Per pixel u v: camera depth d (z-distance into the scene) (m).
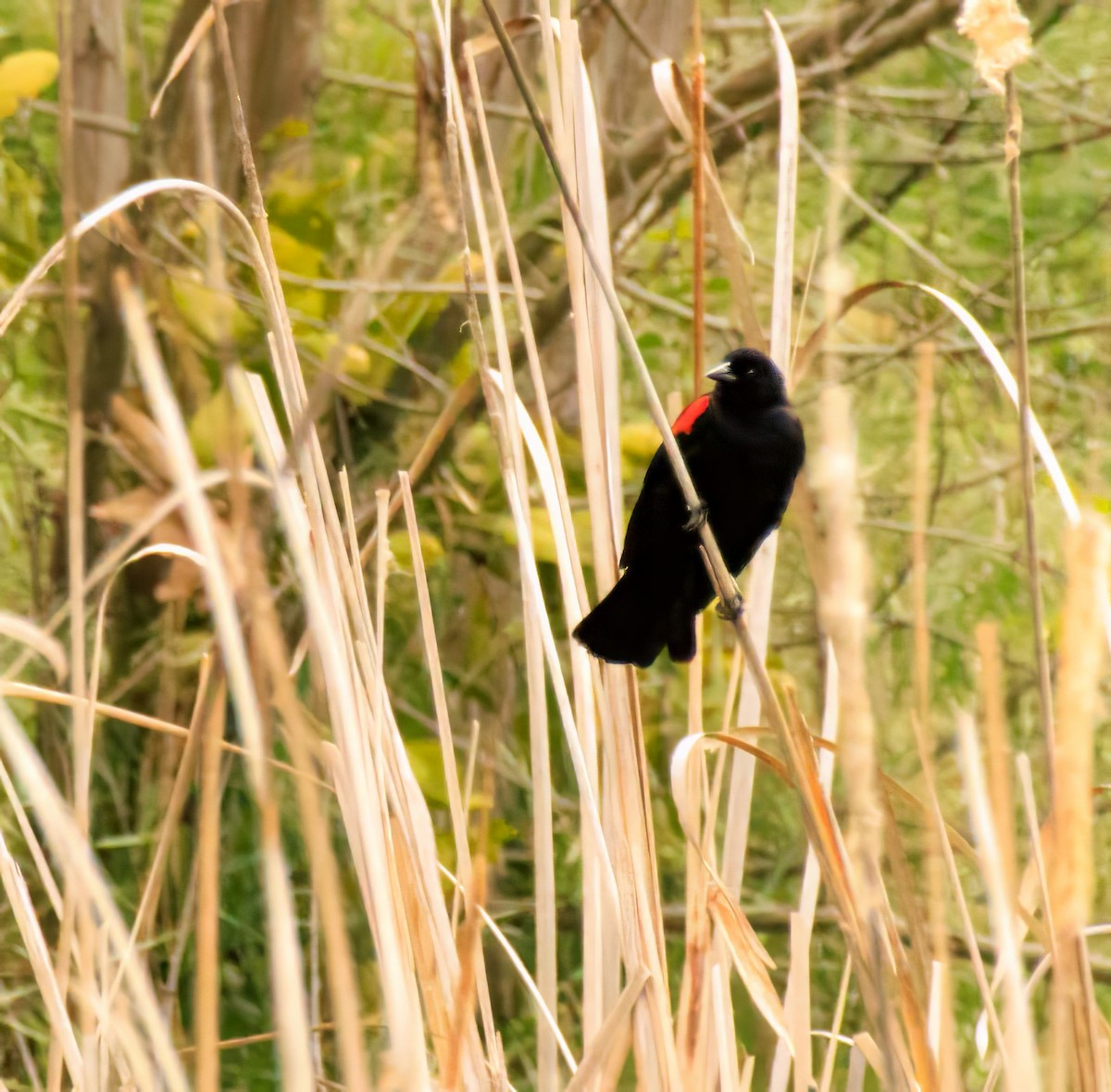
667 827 12.77
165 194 11.13
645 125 13.55
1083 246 15.40
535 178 13.75
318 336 11.24
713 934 4.98
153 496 10.55
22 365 13.46
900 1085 3.64
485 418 12.57
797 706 4.35
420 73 8.59
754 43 16.31
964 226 15.64
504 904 12.40
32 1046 10.21
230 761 10.66
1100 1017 4.02
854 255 15.40
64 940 4.42
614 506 5.47
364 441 12.52
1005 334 14.70
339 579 4.82
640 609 7.11
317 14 12.42
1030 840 4.53
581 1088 4.38
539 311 12.32
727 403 7.09
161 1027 3.47
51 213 12.30
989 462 14.57
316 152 14.99
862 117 14.27
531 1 12.88
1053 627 13.04
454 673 12.83
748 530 7.23
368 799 3.70
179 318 9.66
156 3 14.81
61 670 4.46
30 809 11.15
